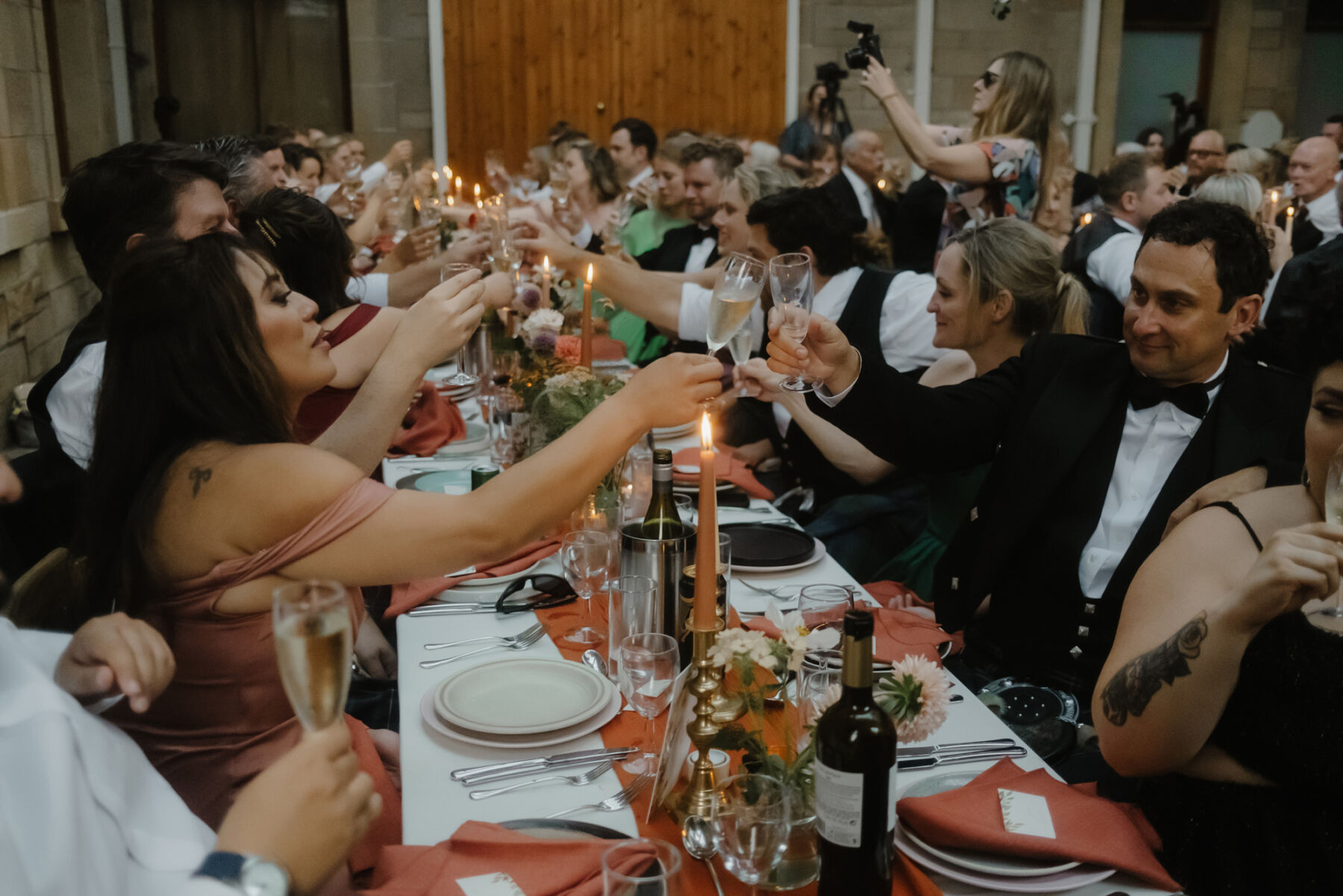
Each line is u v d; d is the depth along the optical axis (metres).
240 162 3.41
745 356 1.91
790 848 1.15
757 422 3.78
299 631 0.91
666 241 5.15
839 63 8.95
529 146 8.89
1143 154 4.98
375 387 1.73
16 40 4.59
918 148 4.40
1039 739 1.85
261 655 1.40
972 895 1.18
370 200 5.16
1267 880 1.39
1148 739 1.34
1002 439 2.21
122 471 1.42
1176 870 1.43
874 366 2.05
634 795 1.35
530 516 1.32
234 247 1.47
